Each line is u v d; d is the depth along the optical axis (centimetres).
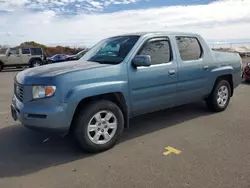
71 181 288
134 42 411
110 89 361
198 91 500
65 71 341
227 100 573
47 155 358
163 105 447
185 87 470
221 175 293
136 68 394
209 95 539
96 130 360
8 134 441
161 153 356
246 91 829
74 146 387
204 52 508
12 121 517
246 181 279
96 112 354
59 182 286
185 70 463
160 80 424
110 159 342
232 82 579
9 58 1966
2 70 2025
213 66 521
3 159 346
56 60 2417
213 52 536
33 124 335
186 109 589
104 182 284
